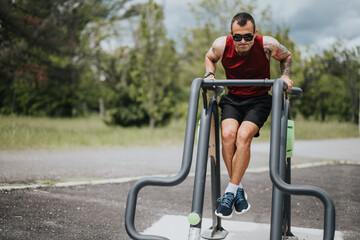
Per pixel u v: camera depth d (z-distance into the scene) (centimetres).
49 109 2512
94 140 1122
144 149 1012
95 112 3362
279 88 200
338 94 2338
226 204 224
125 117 1914
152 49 1530
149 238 182
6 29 1355
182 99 2067
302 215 361
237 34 224
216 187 274
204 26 1634
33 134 1013
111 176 530
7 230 272
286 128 232
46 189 417
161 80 1555
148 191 451
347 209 387
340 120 2434
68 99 2573
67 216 319
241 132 228
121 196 407
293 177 579
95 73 2723
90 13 2042
